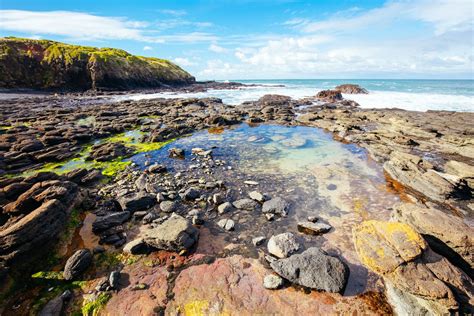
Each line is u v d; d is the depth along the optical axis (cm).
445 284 530
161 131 2022
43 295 609
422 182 1111
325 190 1110
